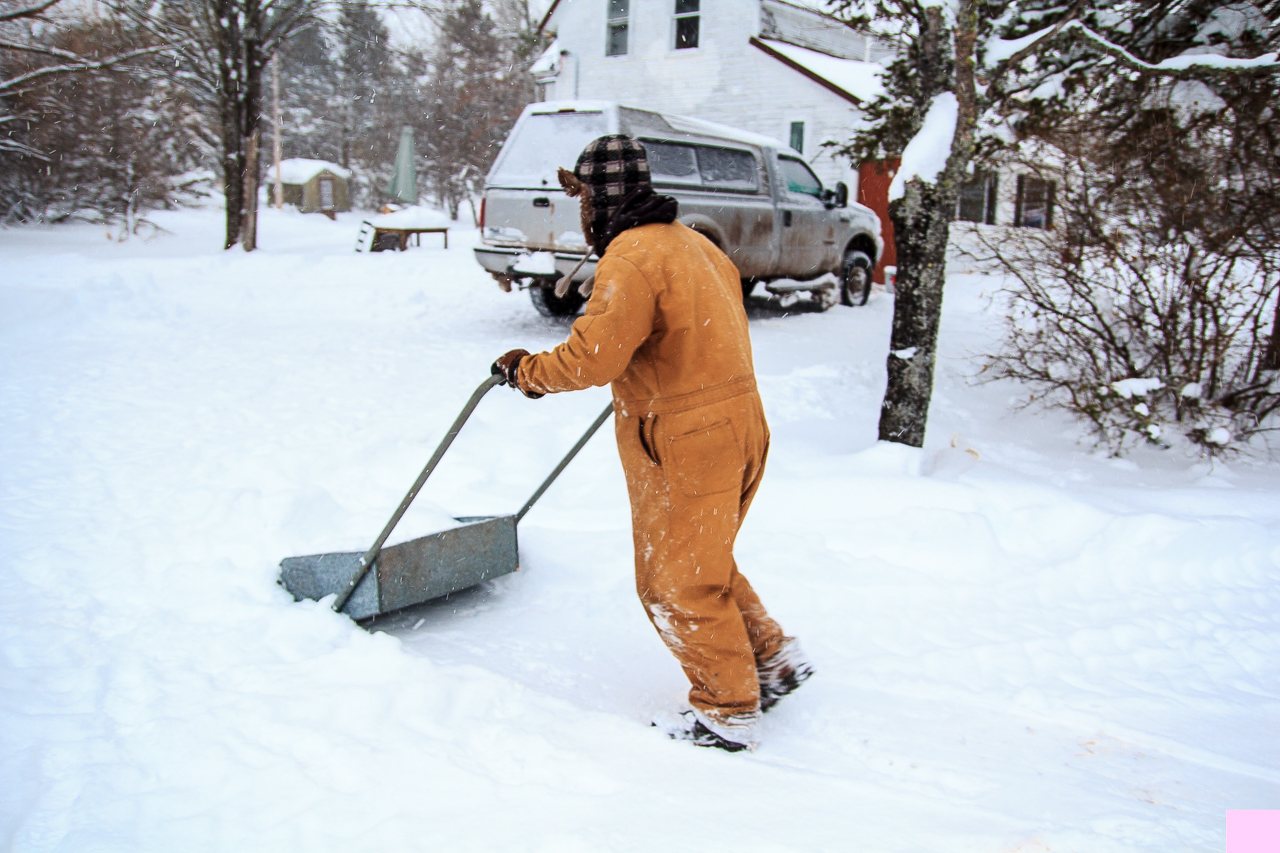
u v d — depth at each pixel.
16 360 6.77
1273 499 4.47
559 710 2.48
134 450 4.65
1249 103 5.23
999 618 3.30
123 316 8.88
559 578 3.56
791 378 6.94
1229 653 3.09
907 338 4.61
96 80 20.98
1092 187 5.64
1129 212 5.54
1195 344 5.65
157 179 25.05
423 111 38.53
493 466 4.62
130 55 16.80
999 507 4.11
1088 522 3.97
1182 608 3.42
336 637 2.81
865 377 7.12
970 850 1.91
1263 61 4.91
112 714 2.28
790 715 2.59
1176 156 5.36
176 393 5.97
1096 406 5.48
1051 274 6.01
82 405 5.54
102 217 22.58
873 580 3.54
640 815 1.99
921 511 3.94
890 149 7.42
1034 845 1.93
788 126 16.86
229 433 5.02
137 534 3.46
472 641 3.02
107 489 4.02
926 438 5.27
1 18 15.41
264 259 14.39
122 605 2.92
